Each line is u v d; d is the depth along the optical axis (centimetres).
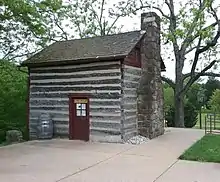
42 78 1424
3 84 1816
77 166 849
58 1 1517
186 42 2062
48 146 1173
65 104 1365
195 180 716
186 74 2244
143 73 1392
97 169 816
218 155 977
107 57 1234
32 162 899
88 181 704
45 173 775
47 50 1549
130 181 705
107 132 1261
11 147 1158
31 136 1435
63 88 1371
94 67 1301
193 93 2894
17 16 1363
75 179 720
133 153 1030
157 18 1465
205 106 3144
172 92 2652
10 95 1841
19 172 784
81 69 1330
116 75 1253
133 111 1329
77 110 1341
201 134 1501
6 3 1202
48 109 1405
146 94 1360
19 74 1883
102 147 1141
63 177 738
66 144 1215
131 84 1316
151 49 1391
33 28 1432
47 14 1805
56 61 1349
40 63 1390
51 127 1363
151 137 1341
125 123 1252
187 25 1942
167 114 2342
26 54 1917
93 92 1298
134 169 817
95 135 1286
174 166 853
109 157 968
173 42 2048
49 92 1405
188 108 2367
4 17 1360
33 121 1437
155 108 1391
